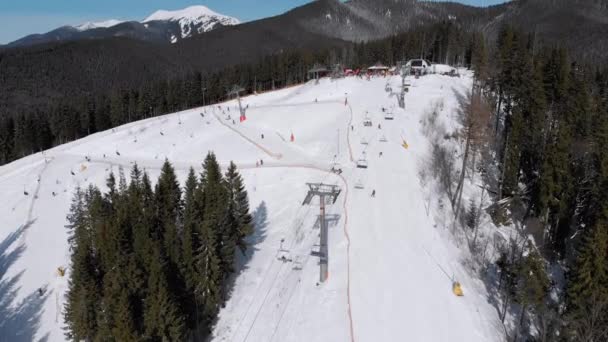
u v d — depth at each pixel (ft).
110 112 494.18
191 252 141.49
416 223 172.65
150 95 501.97
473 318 128.47
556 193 180.45
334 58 521.65
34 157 342.03
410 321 124.57
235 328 137.90
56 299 170.09
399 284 138.41
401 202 186.29
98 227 154.20
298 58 549.54
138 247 140.26
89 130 486.79
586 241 134.31
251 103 410.93
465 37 469.98
